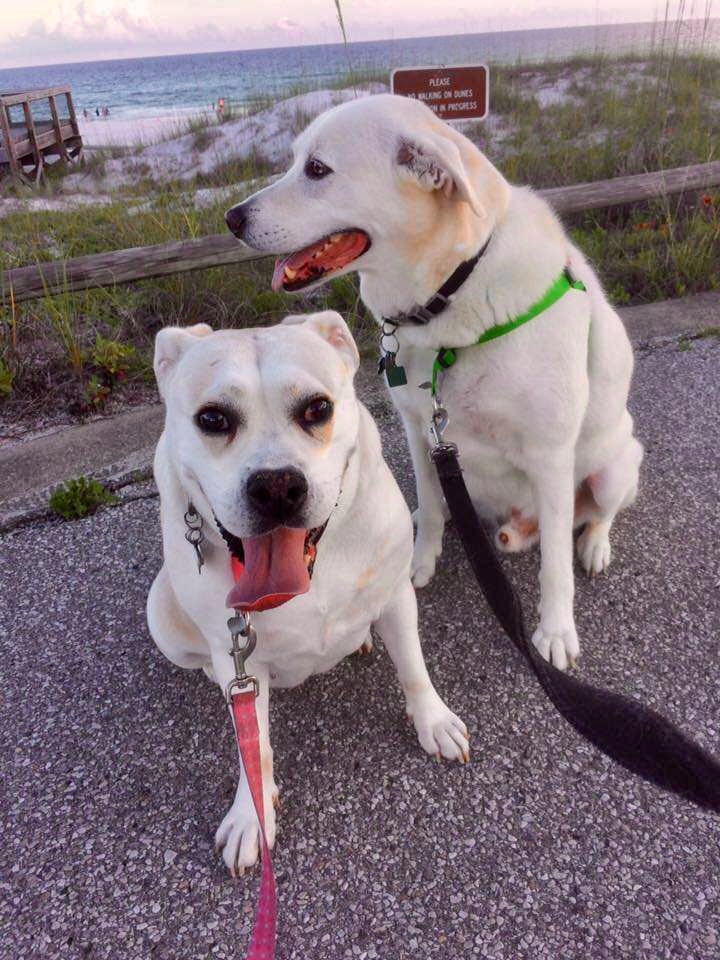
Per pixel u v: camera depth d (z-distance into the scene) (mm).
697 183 2037
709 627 939
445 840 717
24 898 697
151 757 831
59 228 2520
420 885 679
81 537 1183
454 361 865
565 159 2611
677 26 3396
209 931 660
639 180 2051
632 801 736
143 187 3791
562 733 819
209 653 800
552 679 680
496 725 837
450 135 821
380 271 858
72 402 1567
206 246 1742
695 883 659
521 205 859
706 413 1378
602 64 4812
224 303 1813
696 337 1650
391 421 1438
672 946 615
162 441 705
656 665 894
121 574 1103
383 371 961
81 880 710
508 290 820
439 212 801
